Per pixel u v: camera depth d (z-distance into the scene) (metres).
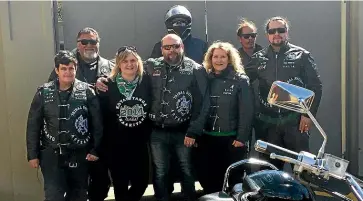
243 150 4.97
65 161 4.49
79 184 4.63
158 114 4.88
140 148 5.06
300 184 2.97
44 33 5.20
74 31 5.91
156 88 4.88
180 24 5.59
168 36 4.91
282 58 5.09
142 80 4.86
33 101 4.50
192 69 4.94
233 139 4.96
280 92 3.04
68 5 5.88
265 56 5.17
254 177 3.19
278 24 5.05
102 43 6.01
